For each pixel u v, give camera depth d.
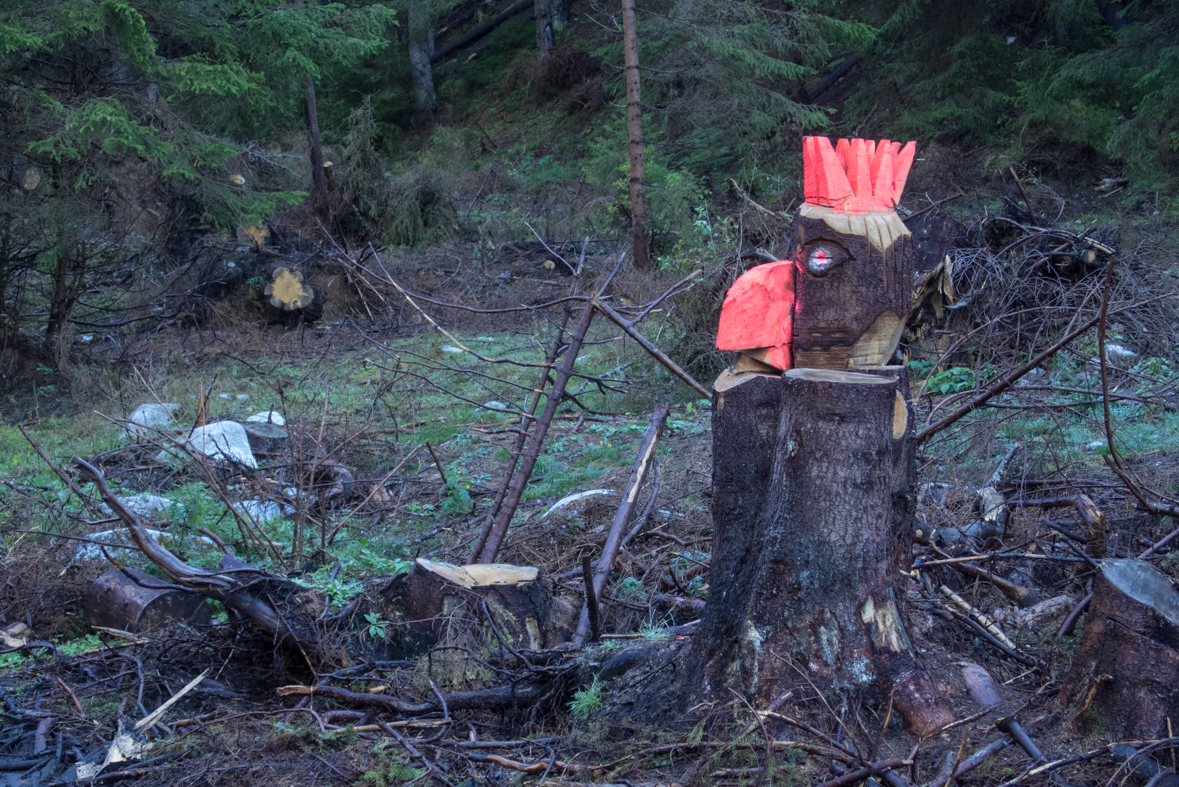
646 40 19.33
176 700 3.44
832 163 2.91
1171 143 14.05
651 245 16.09
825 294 2.93
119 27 10.10
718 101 19.03
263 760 3.01
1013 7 18.27
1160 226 12.75
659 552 4.93
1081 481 4.94
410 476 7.06
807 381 2.79
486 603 3.83
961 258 7.98
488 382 10.23
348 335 13.50
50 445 8.42
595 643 3.72
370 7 13.12
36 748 3.20
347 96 29.78
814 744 2.57
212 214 11.85
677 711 2.95
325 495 6.38
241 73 11.27
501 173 23.81
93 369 11.11
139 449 7.46
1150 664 2.58
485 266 16.28
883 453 2.81
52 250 10.91
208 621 4.60
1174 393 6.29
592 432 8.10
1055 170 15.37
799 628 2.79
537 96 28.03
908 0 17.12
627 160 18.16
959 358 7.44
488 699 3.36
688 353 9.17
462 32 34.44
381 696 3.35
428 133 29.41
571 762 2.80
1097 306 6.80
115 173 12.19
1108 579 2.68
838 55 22.36
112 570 4.63
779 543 2.84
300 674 3.78
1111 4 16.66
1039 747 2.64
